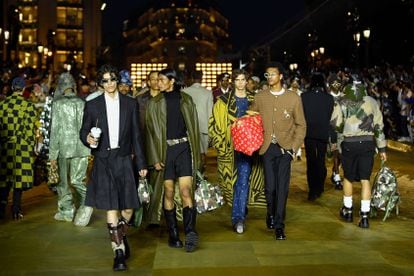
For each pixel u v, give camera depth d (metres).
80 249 6.50
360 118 7.46
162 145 6.42
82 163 7.68
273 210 7.21
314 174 9.35
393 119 19.67
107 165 5.67
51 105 7.92
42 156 8.31
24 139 8.09
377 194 7.89
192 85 9.95
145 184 6.16
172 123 6.45
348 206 7.92
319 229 7.43
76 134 7.63
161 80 6.57
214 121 7.32
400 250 6.43
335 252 6.35
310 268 5.78
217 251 6.39
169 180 6.47
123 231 5.91
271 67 6.79
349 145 7.54
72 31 71.50
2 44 34.12
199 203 6.79
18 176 8.02
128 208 5.70
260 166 7.52
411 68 25.91
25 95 13.15
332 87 9.57
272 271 5.69
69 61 45.12
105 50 71.81
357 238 6.97
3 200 8.12
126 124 5.75
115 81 5.73
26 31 68.00
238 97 7.29
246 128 6.77
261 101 6.85
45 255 6.27
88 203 5.70
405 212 8.48
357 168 7.64
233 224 7.31
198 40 104.75
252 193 7.55
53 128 7.60
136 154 5.86
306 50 59.50
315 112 9.19
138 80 25.58
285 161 6.82
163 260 6.06
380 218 8.08
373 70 26.11
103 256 6.23
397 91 19.62
